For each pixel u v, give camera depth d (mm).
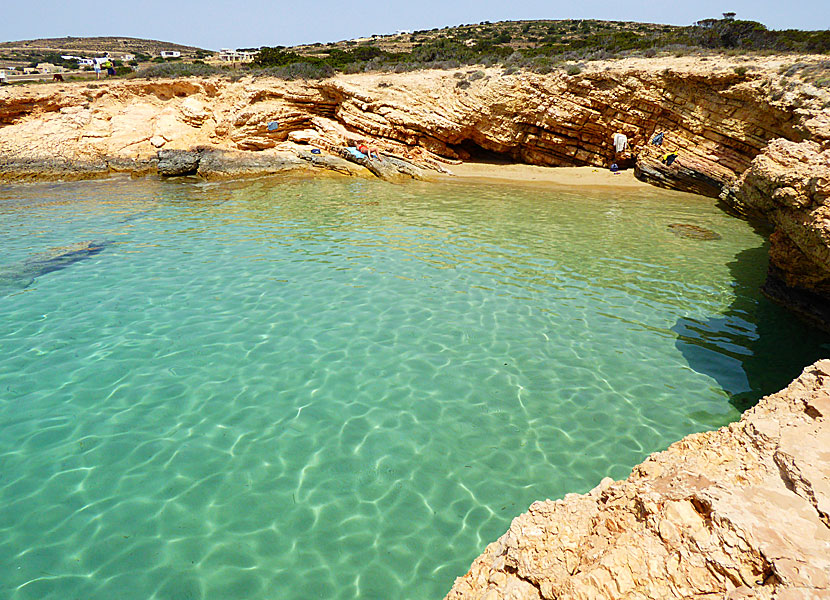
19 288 11148
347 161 27172
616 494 3523
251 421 6746
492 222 17359
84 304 10344
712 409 6988
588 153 27719
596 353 8555
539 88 26734
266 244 14680
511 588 2971
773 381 7660
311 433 6531
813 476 2838
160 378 7688
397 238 15336
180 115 29703
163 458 6039
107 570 4555
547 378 7805
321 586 4426
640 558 2662
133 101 30047
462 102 27812
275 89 29562
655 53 27953
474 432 6570
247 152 27609
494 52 37688
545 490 5566
